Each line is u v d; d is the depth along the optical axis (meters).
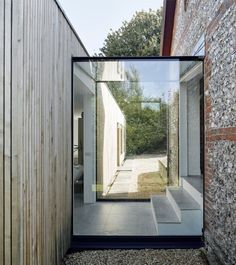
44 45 3.19
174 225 4.84
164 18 9.54
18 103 2.48
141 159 7.62
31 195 2.77
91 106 6.90
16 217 2.47
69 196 4.55
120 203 6.76
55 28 3.67
